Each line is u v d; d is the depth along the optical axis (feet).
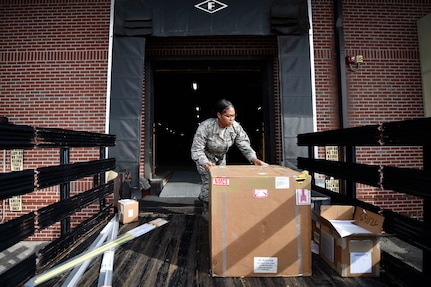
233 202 5.37
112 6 15.23
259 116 60.49
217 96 47.91
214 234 5.33
